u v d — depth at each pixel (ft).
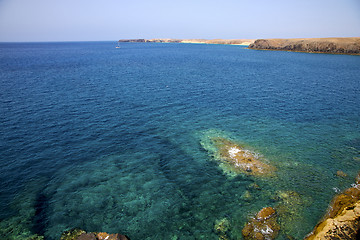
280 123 106.42
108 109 120.78
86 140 88.79
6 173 68.33
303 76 218.18
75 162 75.10
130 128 99.71
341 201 56.13
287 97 146.61
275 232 48.67
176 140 90.38
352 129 99.91
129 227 51.47
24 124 100.07
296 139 91.04
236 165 73.61
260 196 60.03
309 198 58.80
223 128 101.04
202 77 210.18
